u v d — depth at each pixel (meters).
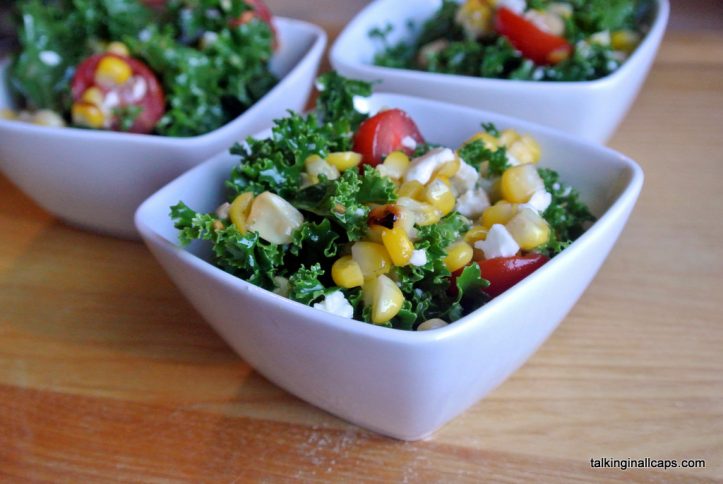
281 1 0.54
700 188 0.37
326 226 0.28
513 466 0.29
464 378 0.27
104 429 0.30
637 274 0.34
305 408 0.30
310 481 0.28
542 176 0.32
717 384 0.30
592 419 0.30
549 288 0.27
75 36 0.39
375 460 0.29
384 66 0.40
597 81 0.36
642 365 0.31
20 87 0.39
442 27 0.41
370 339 0.26
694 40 0.46
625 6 0.40
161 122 0.37
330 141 0.32
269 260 0.28
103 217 0.36
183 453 0.29
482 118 0.34
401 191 0.30
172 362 0.32
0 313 0.34
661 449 0.29
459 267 0.29
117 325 0.33
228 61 0.38
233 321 0.28
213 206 0.31
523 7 0.39
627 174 0.31
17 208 0.39
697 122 0.40
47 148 0.34
